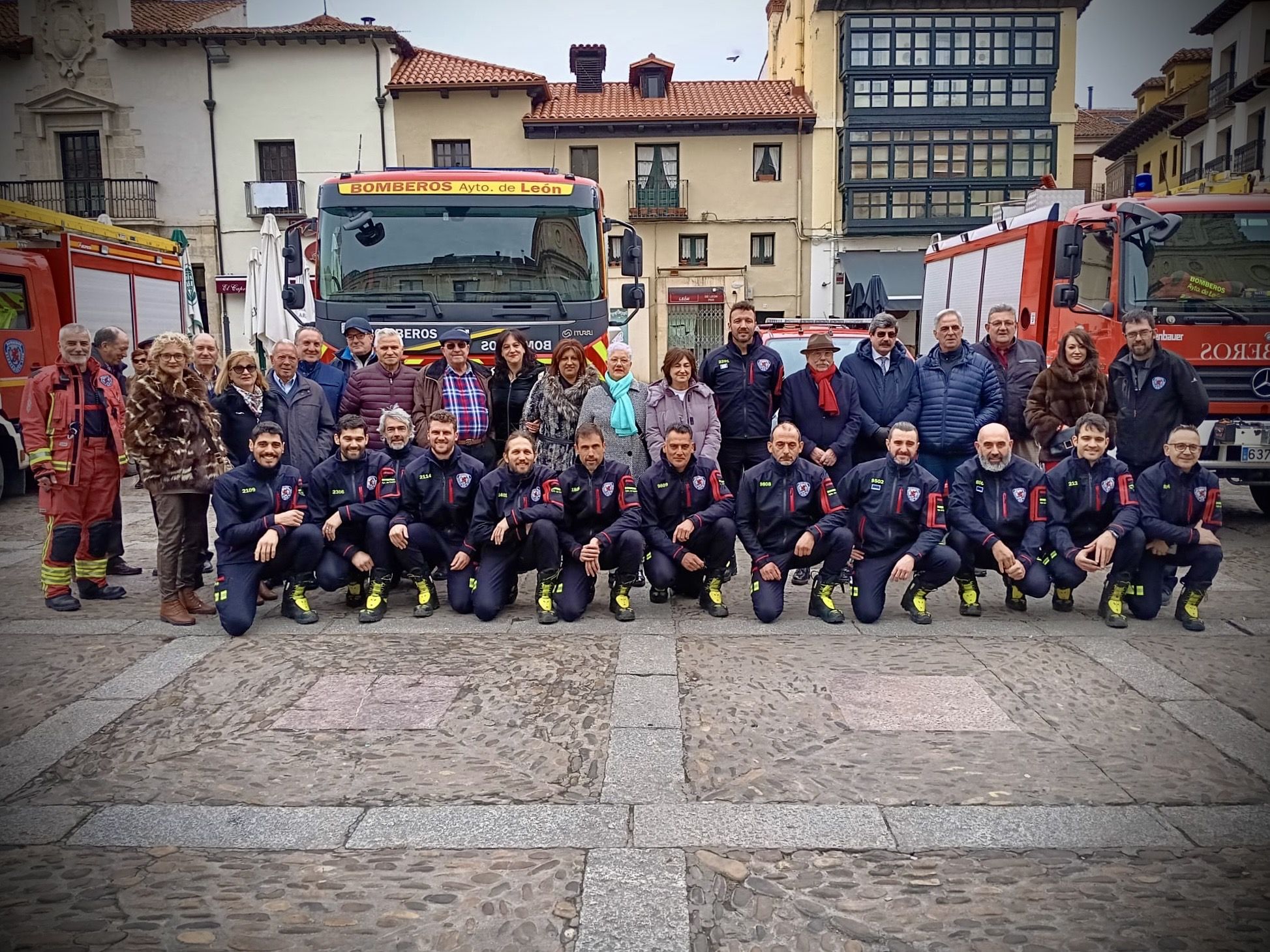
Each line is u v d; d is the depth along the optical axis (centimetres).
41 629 624
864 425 735
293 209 2434
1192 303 906
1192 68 1753
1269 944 299
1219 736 452
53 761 431
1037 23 3017
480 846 360
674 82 3303
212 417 641
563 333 875
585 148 3041
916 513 620
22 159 2284
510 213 885
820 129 3070
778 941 304
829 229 3106
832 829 370
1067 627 623
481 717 477
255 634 612
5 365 1106
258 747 445
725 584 755
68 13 2267
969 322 1231
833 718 474
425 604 652
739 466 752
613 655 567
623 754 433
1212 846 358
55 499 668
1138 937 304
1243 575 759
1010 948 299
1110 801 391
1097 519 637
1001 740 449
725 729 461
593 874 340
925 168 3078
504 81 2867
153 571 805
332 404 761
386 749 442
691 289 3097
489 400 774
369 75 2512
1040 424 739
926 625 629
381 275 872
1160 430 732
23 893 329
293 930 309
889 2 2980
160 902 325
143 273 1378
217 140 2408
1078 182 3325
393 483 643
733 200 3094
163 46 2320
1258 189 1025
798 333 1120
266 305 1264
